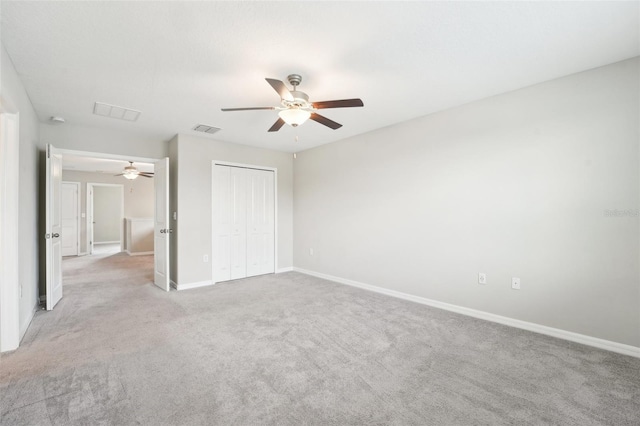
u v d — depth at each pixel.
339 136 4.48
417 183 3.64
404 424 1.57
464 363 2.19
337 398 1.79
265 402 1.75
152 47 2.10
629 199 2.31
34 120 3.26
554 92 2.63
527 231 2.79
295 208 5.64
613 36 2.00
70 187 7.64
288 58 2.26
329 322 2.99
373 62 2.33
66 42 2.03
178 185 4.28
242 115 3.49
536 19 1.82
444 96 3.00
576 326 2.54
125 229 8.29
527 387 1.90
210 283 4.59
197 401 1.75
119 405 1.70
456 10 1.73
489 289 3.04
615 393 1.83
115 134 4.17
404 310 3.36
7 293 2.37
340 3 1.66
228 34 1.96
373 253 4.18
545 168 2.69
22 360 2.21
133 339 2.59
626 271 2.32
